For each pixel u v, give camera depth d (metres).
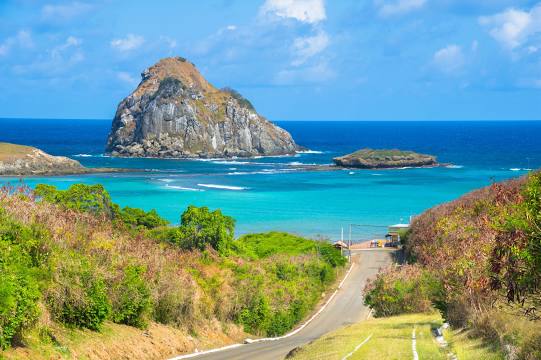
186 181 152.38
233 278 38.66
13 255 20.33
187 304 29.39
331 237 89.31
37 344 18.27
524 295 15.76
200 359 24.38
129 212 51.62
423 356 18.56
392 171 182.88
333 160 198.12
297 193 132.88
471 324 21.48
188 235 46.28
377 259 76.19
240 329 35.06
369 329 27.89
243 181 154.50
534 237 13.01
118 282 24.31
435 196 128.50
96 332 21.91
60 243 22.97
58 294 20.53
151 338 24.69
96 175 162.75
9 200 24.33
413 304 35.72
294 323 44.69
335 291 59.00
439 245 36.41
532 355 15.27
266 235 75.88
